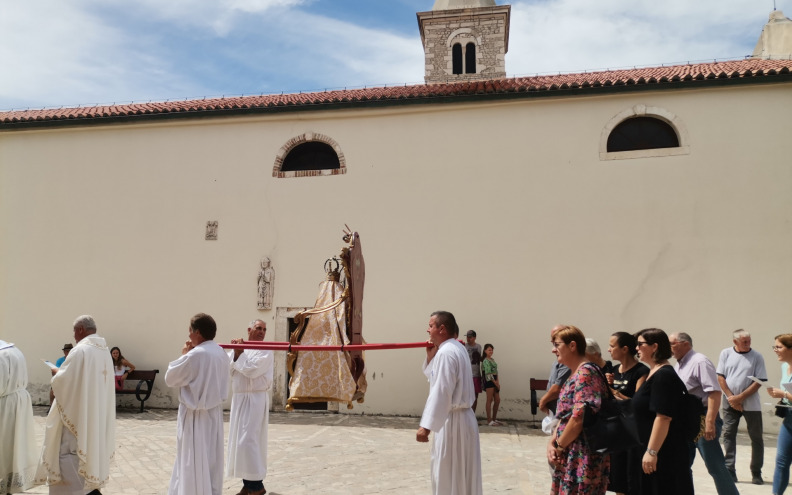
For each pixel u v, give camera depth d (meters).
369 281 12.77
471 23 21.75
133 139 14.17
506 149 12.68
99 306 13.66
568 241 12.15
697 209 11.81
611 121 12.38
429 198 12.82
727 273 11.53
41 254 14.10
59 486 5.75
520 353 11.98
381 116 13.28
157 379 13.16
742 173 11.77
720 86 12.02
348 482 7.14
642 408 4.14
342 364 4.61
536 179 12.47
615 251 11.95
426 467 7.92
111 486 6.88
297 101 13.43
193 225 13.61
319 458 8.42
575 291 11.98
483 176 12.69
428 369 5.30
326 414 12.39
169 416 12.08
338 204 13.14
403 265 12.70
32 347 13.76
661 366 4.29
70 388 5.77
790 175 11.60
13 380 6.13
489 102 12.77
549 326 11.95
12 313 13.98
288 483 7.09
